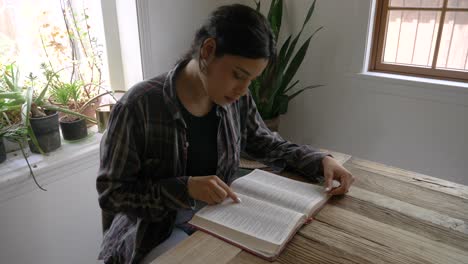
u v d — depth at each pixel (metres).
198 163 1.10
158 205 0.93
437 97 1.99
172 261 0.76
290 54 2.06
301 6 2.28
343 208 0.98
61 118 1.58
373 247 0.83
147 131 0.97
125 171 0.95
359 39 2.13
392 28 2.16
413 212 0.97
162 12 1.91
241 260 0.77
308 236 0.86
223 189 0.95
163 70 2.00
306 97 2.45
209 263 0.76
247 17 0.80
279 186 1.08
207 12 2.22
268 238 0.82
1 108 1.37
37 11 1.61
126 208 0.92
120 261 1.03
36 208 1.41
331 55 2.26
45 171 1.39
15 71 1.56
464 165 2.03
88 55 1.79
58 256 1.55
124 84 1.96
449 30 1.99
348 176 1.08
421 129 2.10
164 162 1.02
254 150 1.30
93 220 1.66
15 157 1.43
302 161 1.17
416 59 2.14
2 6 1.50
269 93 2.08
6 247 1.35
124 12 1.81
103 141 0.98
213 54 0.83
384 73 2.19
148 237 0.99
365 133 2.30
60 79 1.70
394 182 1.13
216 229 0.86
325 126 2.44
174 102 0.98
